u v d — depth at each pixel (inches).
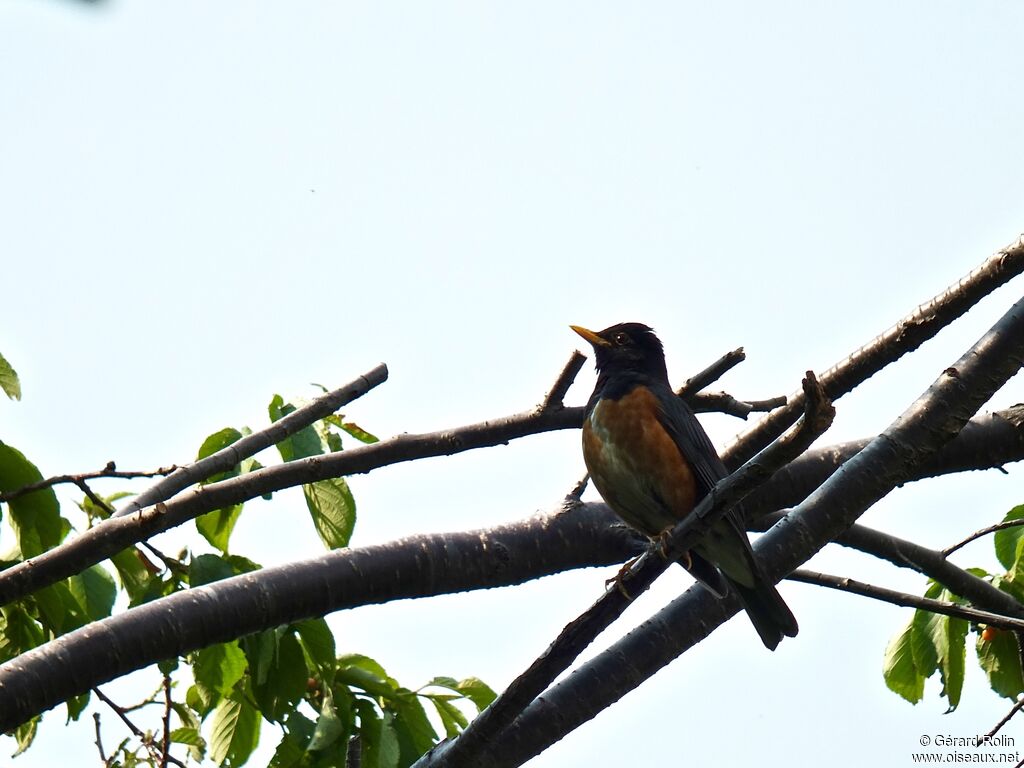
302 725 394.0
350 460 393.7
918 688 462.6
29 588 346.6
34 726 418.3
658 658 406.3
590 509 463.8
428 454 405.1
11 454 375.9
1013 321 382.3
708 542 412.5
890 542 462.6
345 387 409.4
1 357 393.4
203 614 361.7
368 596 400.2
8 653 393.1
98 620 374.9
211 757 424.5
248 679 405.4
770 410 451.8
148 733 415.2
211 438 400.5
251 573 379.2
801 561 403.9
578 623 337.4
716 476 462.3
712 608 416.5
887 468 392.8
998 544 473.7
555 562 447.2
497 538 435.5
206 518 400.5
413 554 410.9
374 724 403.9
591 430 470.6
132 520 355.3
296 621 386.6
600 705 396.5
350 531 406.9
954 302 409.4
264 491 376.8
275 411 409.4
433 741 404.2
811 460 480.1
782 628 418.6
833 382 429.4
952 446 487.5
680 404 473.7
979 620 422.9
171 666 397.7
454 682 422.6
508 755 385.7
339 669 408.5
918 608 428.1
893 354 419.8
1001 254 404.2
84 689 339.3
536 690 339.9
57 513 378.3
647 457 459.5
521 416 419.5
